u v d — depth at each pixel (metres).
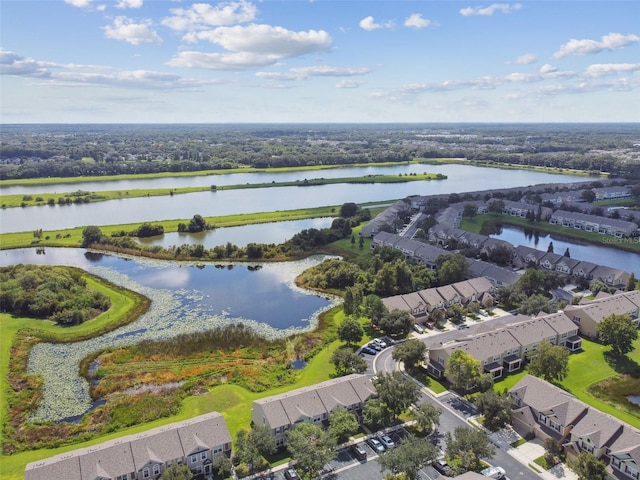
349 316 134.75
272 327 137.12
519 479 76.69
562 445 83.06
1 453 85.94
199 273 185.12
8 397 103.50
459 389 102.50
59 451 86.38
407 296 138.88
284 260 198.50
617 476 75.00
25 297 148.38
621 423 80.44
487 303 145.38
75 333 133.88
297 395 90.00
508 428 89.94
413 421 92.00
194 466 78.94
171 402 100.50
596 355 117.06
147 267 192.00
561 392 90.69
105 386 106.81
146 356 121.06
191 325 138.62
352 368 107.31
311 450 76.19
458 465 78.44
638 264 193.00
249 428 90.69
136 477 74.69
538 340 115.19
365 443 85.75
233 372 112.19
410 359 107.25
